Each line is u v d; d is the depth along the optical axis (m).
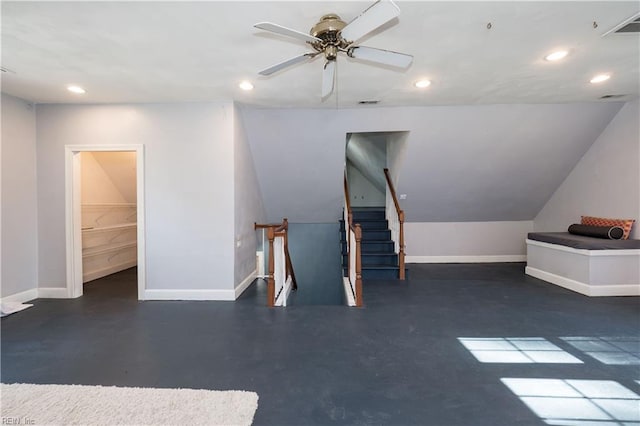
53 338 2.91
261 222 5.54
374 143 6.58
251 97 3.84
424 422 1.80
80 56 2.72
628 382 2.18
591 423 1.79
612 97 4.04
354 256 4.23
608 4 2.05
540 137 4.72
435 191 5.68
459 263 6.40
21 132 3.90
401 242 5.06
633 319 3.33
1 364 2.45
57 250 4.13
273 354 2.60
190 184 4.04
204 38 2.43
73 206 4.14
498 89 3.65
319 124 4.50
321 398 2.02
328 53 2.08
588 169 4.99
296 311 3.63
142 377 2.26
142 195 4.04
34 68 2.97
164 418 1.81
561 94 3.87
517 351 2.64
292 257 6.49
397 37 2.45
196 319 3.39
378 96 3.83
